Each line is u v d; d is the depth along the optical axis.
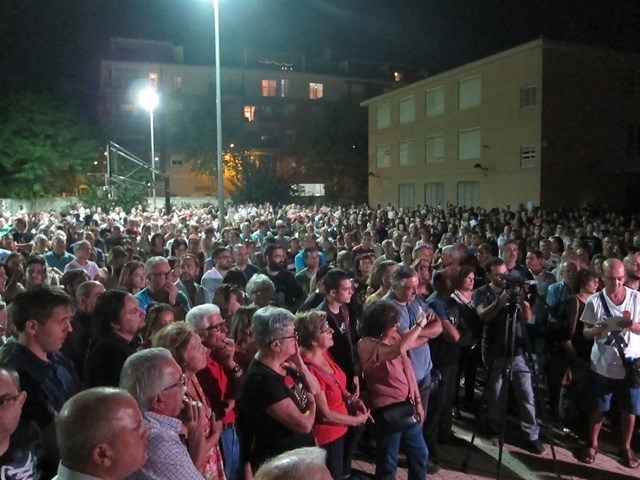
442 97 35.09
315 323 4.12
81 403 2.04
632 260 5.90
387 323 4.44
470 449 5.33
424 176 36.78
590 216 22.31
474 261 7.68
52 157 36.12
